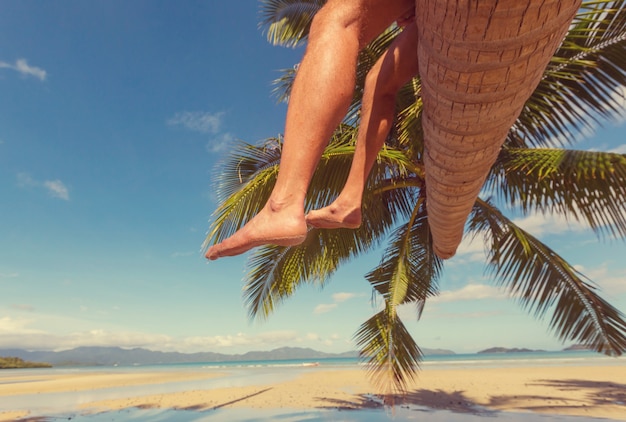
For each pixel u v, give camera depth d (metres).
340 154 5.71
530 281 6.86
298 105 1.31
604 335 6.05
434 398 11.70
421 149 6.22
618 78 5.16
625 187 5.17
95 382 26.62
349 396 13.03
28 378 35.97
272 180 5.92
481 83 0.82
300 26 7.39
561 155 5.18
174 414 10.68
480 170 1.24
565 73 5.11
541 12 0.66
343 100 1.31
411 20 1.52
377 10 1.34
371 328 6.52
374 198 7.43
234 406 11.64
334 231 7.44
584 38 5.19
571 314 6.40
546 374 19.61
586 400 10.79
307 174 1.31
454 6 0.68
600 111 5.33
